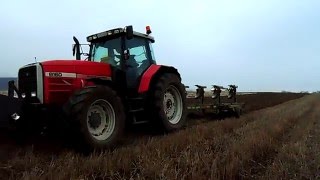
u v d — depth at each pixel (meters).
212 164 5.66
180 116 9.73
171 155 6.45
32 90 7.14
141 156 6.14
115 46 8.85
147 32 9.59
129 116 8.47
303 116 15.56
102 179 5.26
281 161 6.32
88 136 6.72
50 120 7.04
